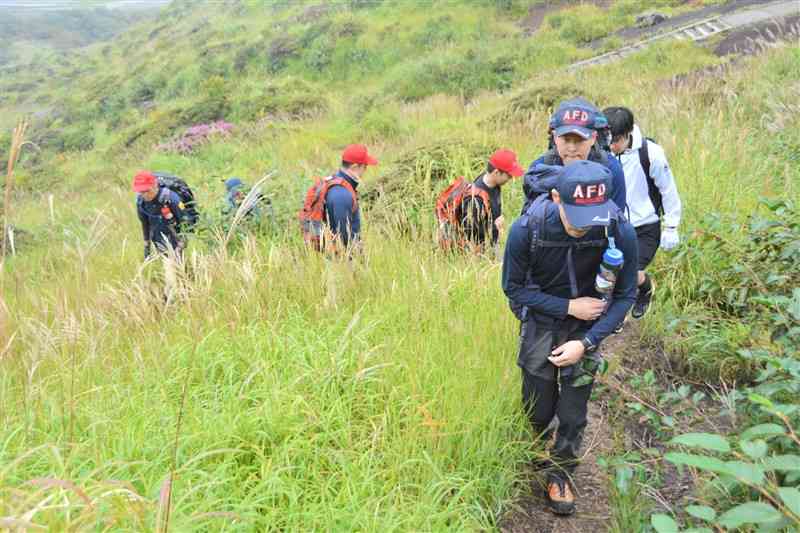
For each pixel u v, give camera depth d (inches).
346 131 666.8
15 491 79.3
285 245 209.3
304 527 101.4
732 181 232.8
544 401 122.5
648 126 326.0
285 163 540.1
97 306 166.6
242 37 1667.1
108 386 133.3
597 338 108.7
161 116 1063.6
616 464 110.7
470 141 322.7
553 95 496.1
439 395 130.4
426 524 101.1
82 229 296.2
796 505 60.6
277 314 158.2
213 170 582.2
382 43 1282.0
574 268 108.3
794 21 752.3
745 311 156.4
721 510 98.6
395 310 164.4
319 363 139.8
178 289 154.8
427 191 253.1
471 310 161.9
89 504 79.7
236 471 111.6
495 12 1277.1
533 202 116.4
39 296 192.4
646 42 876.0
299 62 1354.6
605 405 147.4
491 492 117.2
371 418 124.0
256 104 948.0
